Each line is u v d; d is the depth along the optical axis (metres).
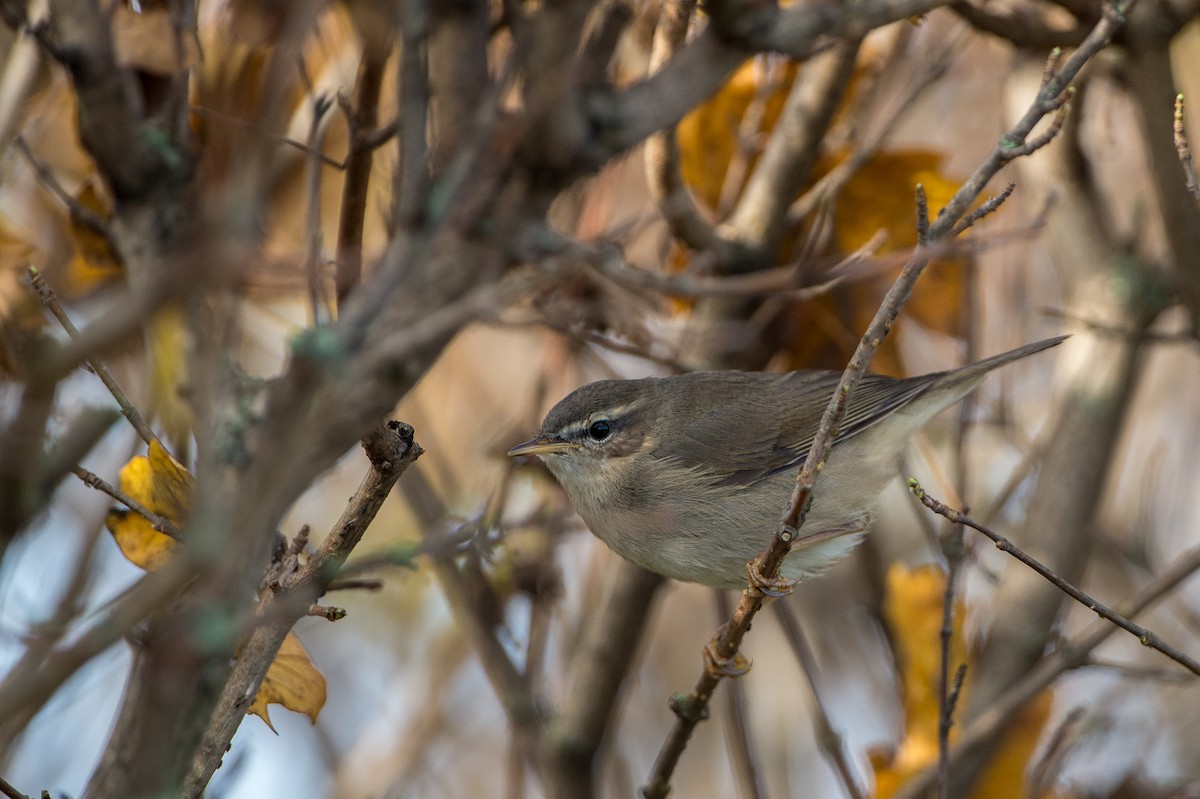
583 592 13.50
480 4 4.90
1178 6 9.83
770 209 11.07
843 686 14.67
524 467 11.98
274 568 6.35
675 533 10.70
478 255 4.71
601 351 14.15
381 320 4.60
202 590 4.51
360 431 4.52
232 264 4.45
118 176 5.57
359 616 14.75
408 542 6.34
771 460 10.78
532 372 14.59
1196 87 14.59
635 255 13.32
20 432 7.09
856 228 11.42
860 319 11.65
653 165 10.30
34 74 8.81
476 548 9.25
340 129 9.91
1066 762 11.84
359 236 6.50
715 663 8.83
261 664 6.09
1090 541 11.50
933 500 7.57
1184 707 13.76
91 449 8.18
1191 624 12.89
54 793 10.34
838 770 10.64
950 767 9.95
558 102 4.68
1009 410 13.50
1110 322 11.73
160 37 6.39
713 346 11.48
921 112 16.20
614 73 8.84
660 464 10.76
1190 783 11.64
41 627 7.38
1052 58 7.27
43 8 8.00
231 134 6.27
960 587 11.41
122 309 4.31
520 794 11.23
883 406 10.88
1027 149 6.56
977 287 12.03
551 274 5.26
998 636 11.14
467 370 14.62
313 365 4.29
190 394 5.50
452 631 14.38
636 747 14.95
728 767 14.65
